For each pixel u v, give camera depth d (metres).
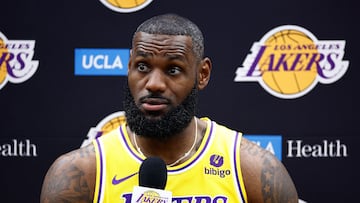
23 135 6.15
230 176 3.61
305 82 6.00
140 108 3.29
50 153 6.15
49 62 6.13
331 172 6.00
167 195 3.14
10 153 6.17
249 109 6.04
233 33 6.02
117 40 6.10
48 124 6.15
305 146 6.01
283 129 6.03
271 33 6.01
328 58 5.99
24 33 6.13
